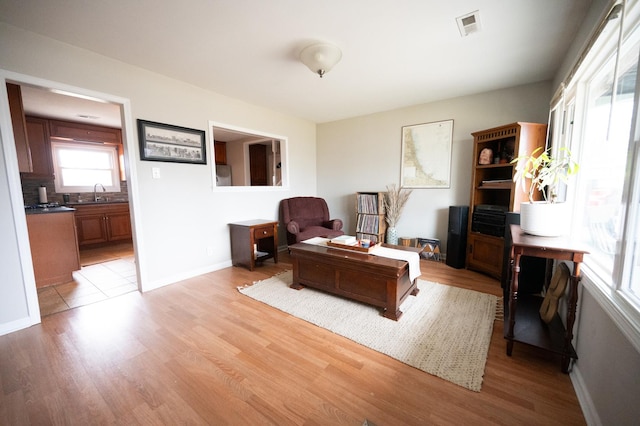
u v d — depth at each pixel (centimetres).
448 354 164
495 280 289
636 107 101
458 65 250
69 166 469
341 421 119
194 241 312
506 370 150
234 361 161
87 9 166
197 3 161
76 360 162
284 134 429
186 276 304
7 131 189
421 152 378
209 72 265
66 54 210
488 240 296
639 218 104
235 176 602
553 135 257
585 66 175
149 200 269
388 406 127
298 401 130
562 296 179
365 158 437
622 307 100
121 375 149
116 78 238
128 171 253
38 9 166
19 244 197
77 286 285
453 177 356
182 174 296
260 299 246
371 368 154
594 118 180
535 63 246
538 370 150
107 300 248
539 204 162
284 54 228
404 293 222
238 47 216
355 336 184
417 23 183
